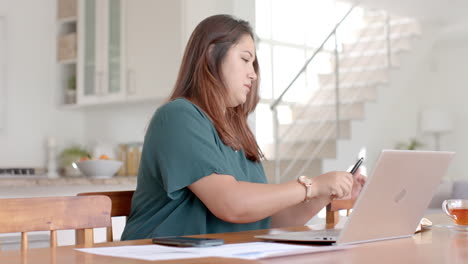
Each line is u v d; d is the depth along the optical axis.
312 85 6.41
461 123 8.09
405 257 0.86
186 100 1.44
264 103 5.94
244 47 1.55
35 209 1.10
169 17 3.55
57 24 4.32
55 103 4.31
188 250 0.90
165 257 0.82
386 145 6.80
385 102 6.79
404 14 6.82
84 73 4.09
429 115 7.68
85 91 4.08
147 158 1.41
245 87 1.56
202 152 1.31
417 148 7.46
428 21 7.26
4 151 4.06
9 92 4.11
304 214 1.67
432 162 1.15
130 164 3.99
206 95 1.49
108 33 3.92
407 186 1.10
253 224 1.55
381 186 1.01
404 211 1.13
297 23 6.27
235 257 0.83
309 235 1.10
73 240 2.63
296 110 6.25
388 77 6.77
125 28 3.80
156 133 1.38
